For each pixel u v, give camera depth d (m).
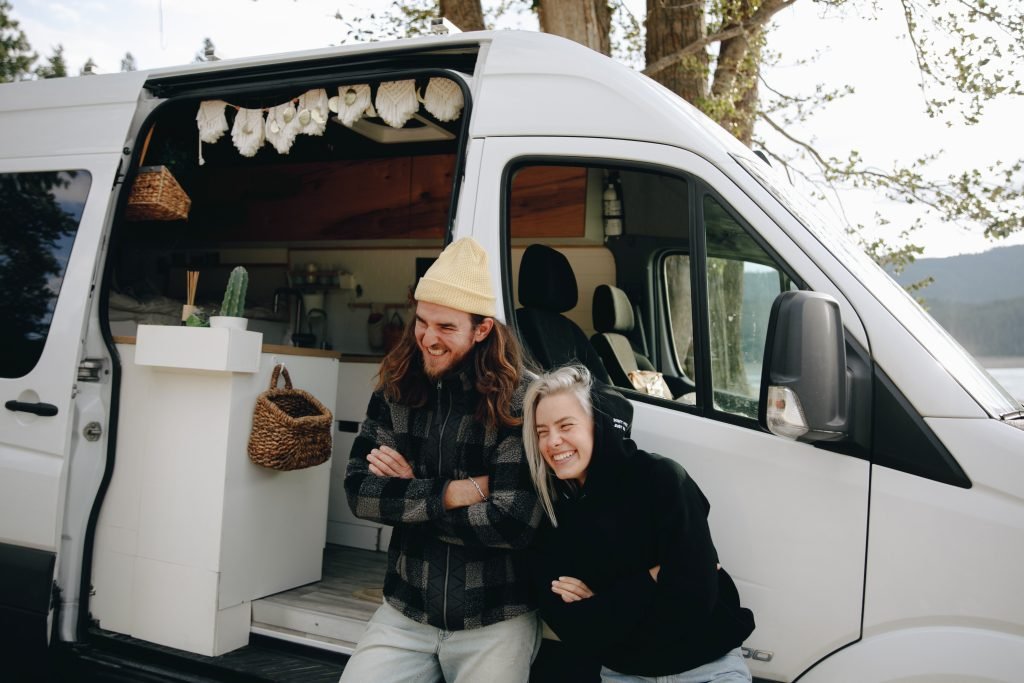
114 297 3.97
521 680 2.16
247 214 5.61
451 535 2.09
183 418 3.02
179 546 2.97
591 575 2.05
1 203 3.35
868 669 2.04
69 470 3.03
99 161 3.19
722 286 2.42
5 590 3.05
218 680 2.81
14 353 3.17
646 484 2.03
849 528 2.08
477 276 2.15
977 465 2.00
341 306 5.42
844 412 1.94
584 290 3.18
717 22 7.20
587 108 2.48
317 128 2.99
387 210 5.19
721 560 2.21
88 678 2.98
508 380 2.15
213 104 3.17
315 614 2.95
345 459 4.20
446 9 6.85
